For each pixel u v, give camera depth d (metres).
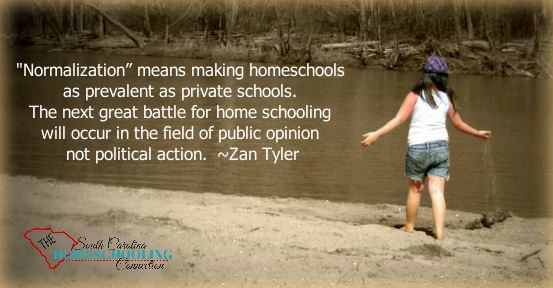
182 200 6.77
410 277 4.68
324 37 32.22
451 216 7.09
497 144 11.95
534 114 16.30
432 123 5.91
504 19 30.50
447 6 30.80
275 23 33.25
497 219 6.79
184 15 34.56
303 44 31.77
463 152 11.13
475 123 14.55
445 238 5.94
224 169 9.20
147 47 34.47
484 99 19.44
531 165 10.16
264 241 5.35
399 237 5.67
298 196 7.84
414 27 31.33
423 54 30.34
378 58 30.59
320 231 5.71
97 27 37.66
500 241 5.99
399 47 30.94
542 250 5.47
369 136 5.94
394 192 8.22
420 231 6.17
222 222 5.84
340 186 8.42
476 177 9.24
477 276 4.77
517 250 5.48
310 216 6.52
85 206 6.26
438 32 31.02
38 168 8.91
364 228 5.89
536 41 29.42
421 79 5.96
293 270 4.72
